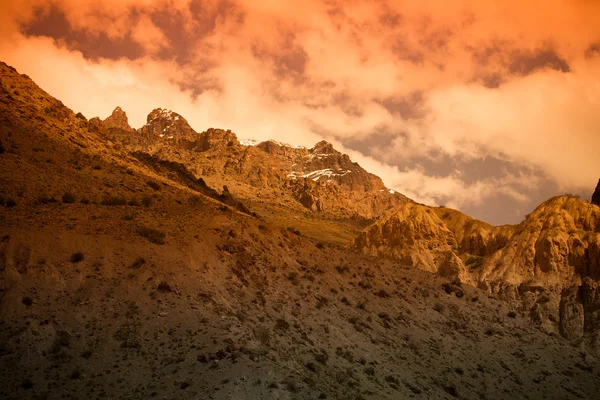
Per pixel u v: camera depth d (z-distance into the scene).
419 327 59.34
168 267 44.16
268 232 61.59
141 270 42.28
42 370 31.45
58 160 59.59
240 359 34.69
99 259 41.75
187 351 35.25
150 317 37.91
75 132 71.25
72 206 49.16
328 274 61.03
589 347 84.19
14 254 38.44
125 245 44.53
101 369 32.69
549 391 57.03
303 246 64.69
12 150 56.22
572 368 63.44
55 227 43.34
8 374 30.47
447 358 55.78
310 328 48.38
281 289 52.34
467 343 60.44
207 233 53.28
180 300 40.62
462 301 68.88
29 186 49.66
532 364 61.03
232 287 47.00
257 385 32.78
